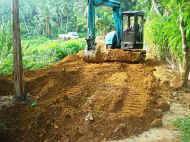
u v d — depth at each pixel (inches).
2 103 471.8
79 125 398.9
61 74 609.6
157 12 822.5
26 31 2358.5
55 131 394.3
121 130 386.9
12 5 447.5
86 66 693.9
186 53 537.6
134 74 631.2
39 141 385.4
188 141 361.4
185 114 445.4
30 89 544.4
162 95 520.4
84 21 2536.9
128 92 505.4
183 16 519.2
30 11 2913.4
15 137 398.3
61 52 989.8
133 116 414.9
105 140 372.5
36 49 1101.1
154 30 794.2
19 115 437.4
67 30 2738.7
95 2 730.8
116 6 799.1
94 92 501.0
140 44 795.4
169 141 364.8
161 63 757.3
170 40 594.2
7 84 563.5
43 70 676.7
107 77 593.3
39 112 433.4
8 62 693.9
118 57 732.0
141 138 375.6
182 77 553.0
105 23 2069.4
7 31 788.0
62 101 466.0
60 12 2802.7
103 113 423.2
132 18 817.5
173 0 548.7
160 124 407.5
